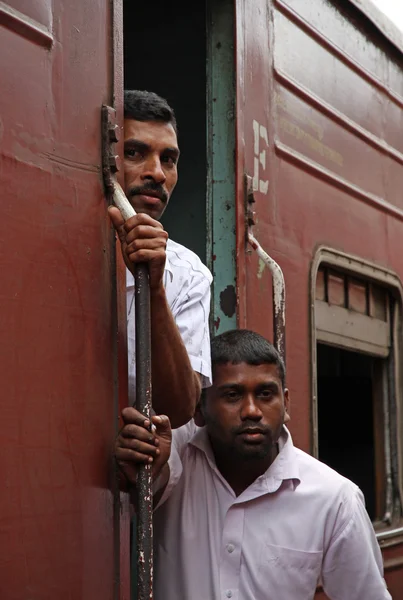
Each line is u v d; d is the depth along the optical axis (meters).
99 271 1.87
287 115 3.25
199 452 2.22
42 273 1.70
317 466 2.20
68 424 1.73
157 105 2.03
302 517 2.13
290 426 3.06
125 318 1.95
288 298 3.12
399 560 3.94
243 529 2.12
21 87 1.69
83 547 1.75
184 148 3.04
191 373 1.96
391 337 4.23
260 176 3.00
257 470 2.14
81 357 1.78
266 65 3.12
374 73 4.11
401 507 4.16
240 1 2.95
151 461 1.80
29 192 1.69
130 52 3.21
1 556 1.55
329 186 3.55
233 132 2.88
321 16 3.61
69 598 1.70
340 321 3.71
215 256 2.85
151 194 2.00
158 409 1.99
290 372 3.09
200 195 2.96
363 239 3.85
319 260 3.39
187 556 2.12
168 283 2.10
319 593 2.95
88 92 1.88
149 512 1.78
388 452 4.21
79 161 1.83
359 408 5.54
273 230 3.06
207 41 2.95
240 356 2.09
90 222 1.85
